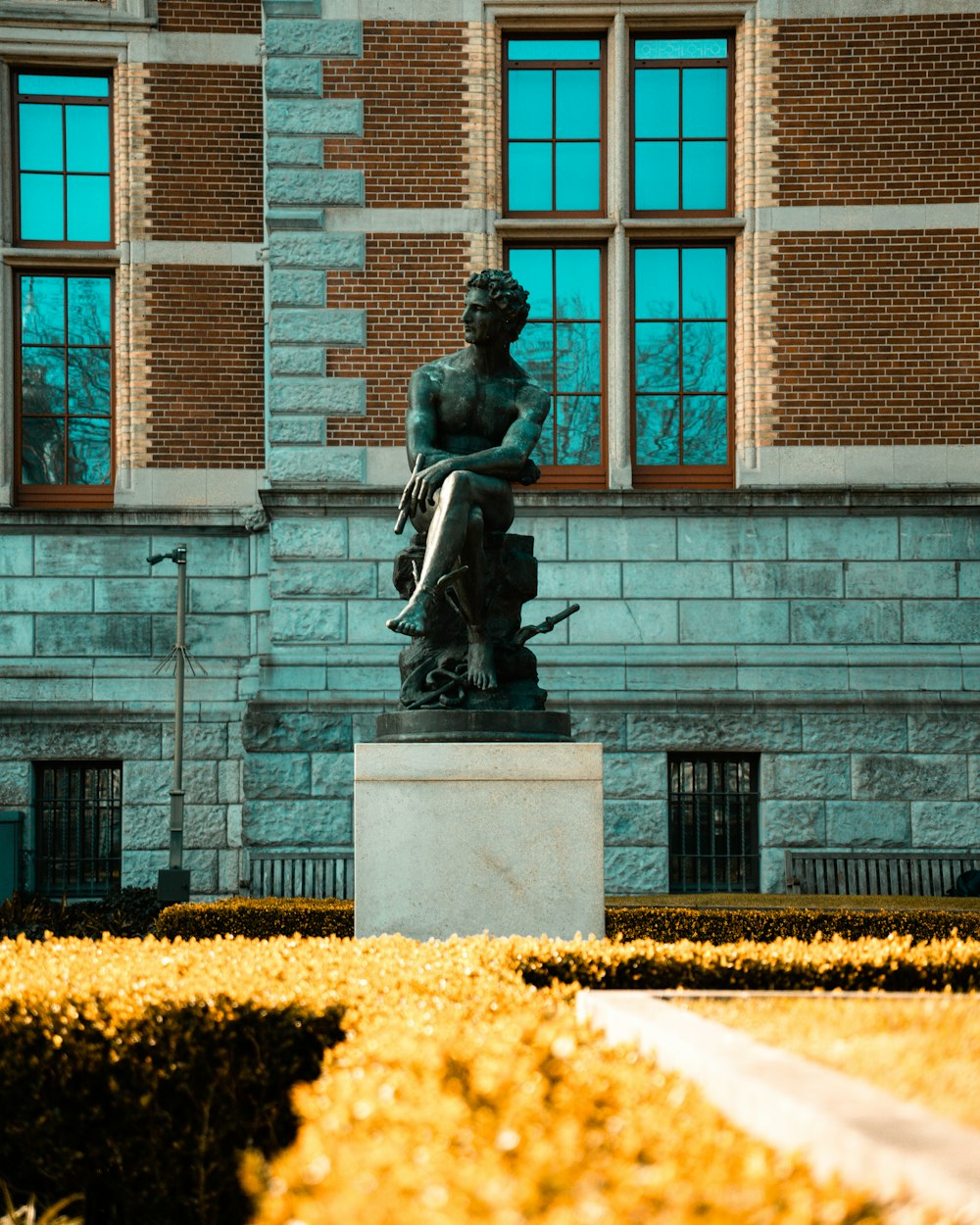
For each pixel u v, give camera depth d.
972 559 17.47
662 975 6.98
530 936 8.99
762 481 17.55
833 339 17.66
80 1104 5.46
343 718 17.22
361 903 9.03
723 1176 2.78
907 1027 4.66
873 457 17.55
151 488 18.61
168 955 6.94
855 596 17.45
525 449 9.62
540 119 18.34
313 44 17.75
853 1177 2.75
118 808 18.59
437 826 9.05
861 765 17.20
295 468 17.55
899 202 17.72
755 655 17.39
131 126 18.89
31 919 15.27
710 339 18.27
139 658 18.47
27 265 18.95
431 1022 5.08
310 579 17.44
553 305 18.30
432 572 9.12
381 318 17.69
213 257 18.89
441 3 17.84
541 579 17.48
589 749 9.14
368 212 17.73
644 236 18.05
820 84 17.77
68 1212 5.36
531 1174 2.83
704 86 18.34
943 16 17.73
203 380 18.78
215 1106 5.45
